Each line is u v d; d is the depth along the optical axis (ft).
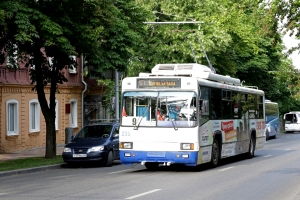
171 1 124.98
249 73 183.73
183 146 62.08
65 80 89.40
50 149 87.25
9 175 65.62
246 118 84.94
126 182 53.36
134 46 88.38
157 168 70.38
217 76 72.95
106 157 77.30
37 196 43.37
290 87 67.97
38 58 84.02
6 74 107.04
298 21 50.52
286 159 83.76
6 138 106.52
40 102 86.58
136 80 64.13
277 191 46.55
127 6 93.50
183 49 121.39
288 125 242.37
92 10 76.89
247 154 86.84
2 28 71.67
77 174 64.80
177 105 62.69
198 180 54.90
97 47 78.59
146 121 63.31
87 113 145.89
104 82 133.59
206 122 65.51
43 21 71.46
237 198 42.14
